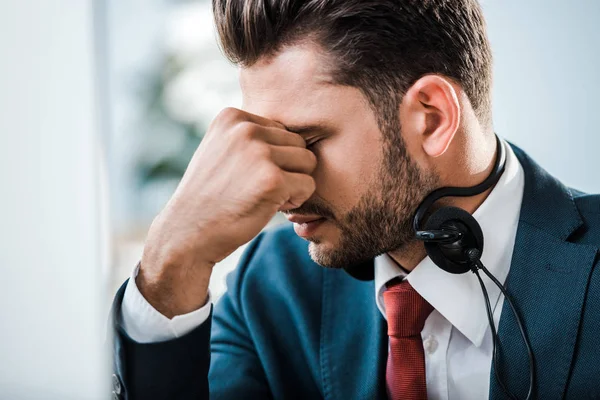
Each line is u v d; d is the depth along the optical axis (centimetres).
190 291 82
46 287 52
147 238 83
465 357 92
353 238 87
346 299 101
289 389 100
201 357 84
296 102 81
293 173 78
